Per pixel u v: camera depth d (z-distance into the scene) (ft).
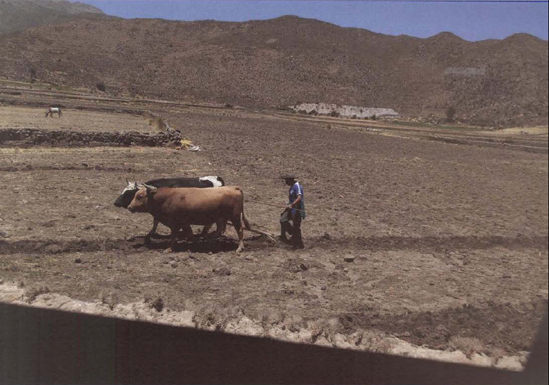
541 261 32.68
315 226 36.06
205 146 77.82
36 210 31.89
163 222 27.99
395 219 41.19
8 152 47.47
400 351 19.48
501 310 23.63
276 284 24.56
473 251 33.99
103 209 34.50
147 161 55.98
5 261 23.49
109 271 23.91
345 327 20.59
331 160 78.54
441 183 64.08
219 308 20.70
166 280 23.45
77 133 57.82
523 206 51.31
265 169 61.62
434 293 25.35
